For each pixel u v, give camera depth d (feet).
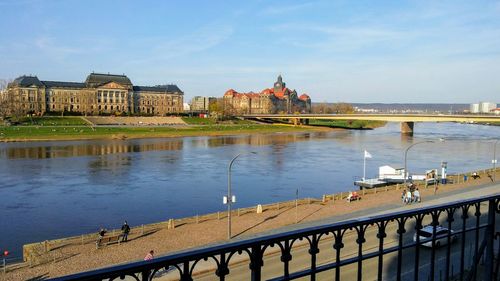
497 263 40.75
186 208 180.34
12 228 148.87
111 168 277.64
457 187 206.80
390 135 587.27
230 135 570.46
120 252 108.17
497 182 222.28
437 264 87.45
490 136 566.36
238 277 81.76
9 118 584.40
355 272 82.74
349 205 163.73
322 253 95.71
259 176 256.73
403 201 167.63
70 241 116.06
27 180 233.76
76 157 326.44
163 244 114.73
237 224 135.44
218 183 233.76
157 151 373.61
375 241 105.09
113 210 175.11
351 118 616.80
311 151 385.70
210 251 19.74
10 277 90.53
